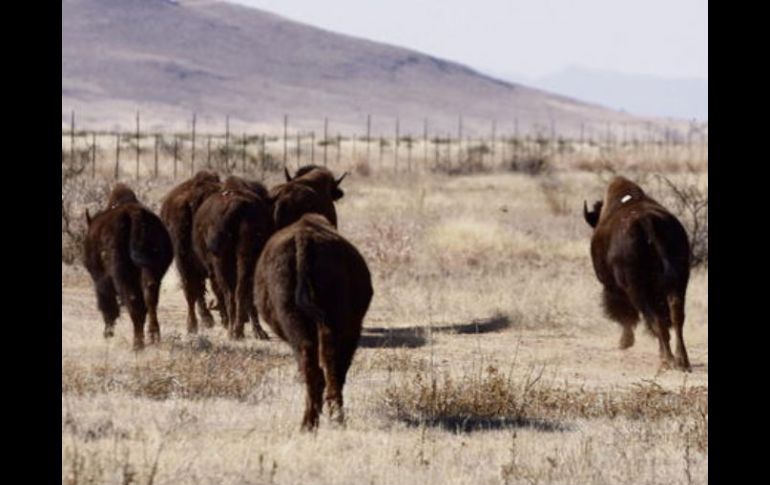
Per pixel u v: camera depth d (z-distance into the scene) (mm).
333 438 33125
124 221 47594
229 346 50250
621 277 50031
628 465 31906
